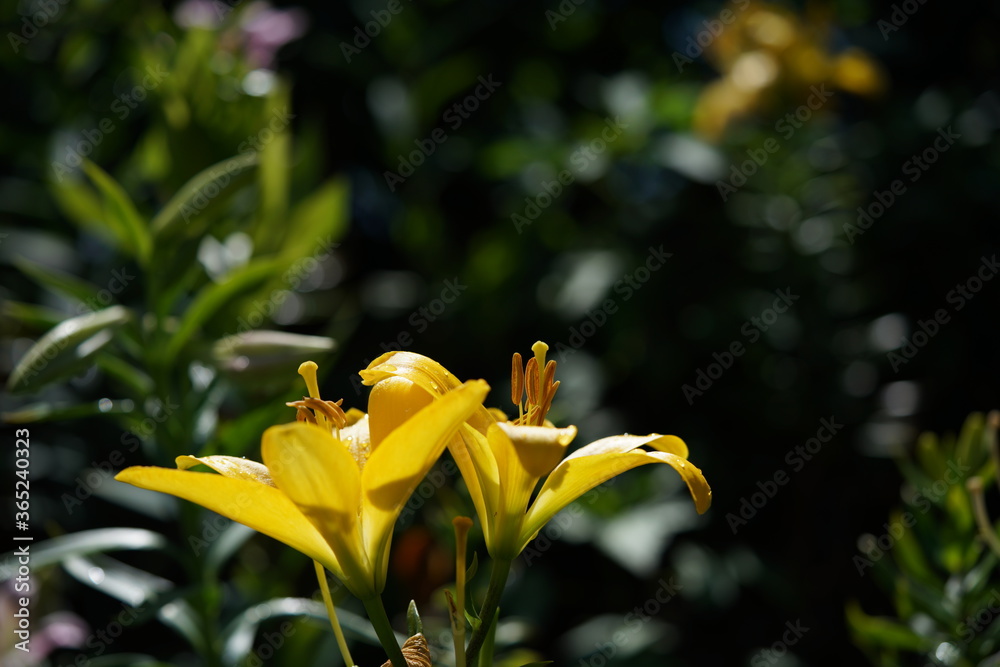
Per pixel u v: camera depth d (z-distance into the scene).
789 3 5.32
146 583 2.45
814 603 4.30
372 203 5.21
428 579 3.06
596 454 1.45
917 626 2.39
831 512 4.46
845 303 4.54
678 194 4.79
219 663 2.36
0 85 4.21
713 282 4.64
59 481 3.75
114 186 2.46
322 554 1.41
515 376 1.66
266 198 2.81
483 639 1.44
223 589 2.66
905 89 5.61
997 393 4.74
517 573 3.73
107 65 4.23
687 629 4.37
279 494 1.33
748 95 4.48
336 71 5.06
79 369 2.21
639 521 3.96
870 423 4.29
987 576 2.29
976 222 4.82
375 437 1.44
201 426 2.53
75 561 2.41
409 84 5.00
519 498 1.44
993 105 5.04
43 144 4.17
